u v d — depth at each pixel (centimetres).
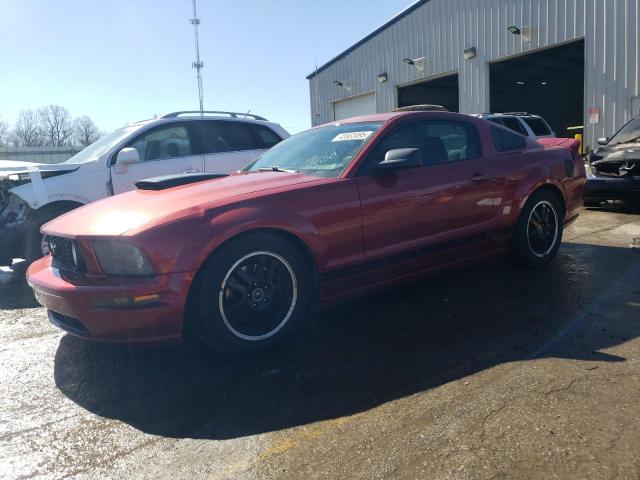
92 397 298
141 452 241
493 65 1855
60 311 317
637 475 203
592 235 687
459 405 262
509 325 369
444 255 421
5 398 302
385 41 1991
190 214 309
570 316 379
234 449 239
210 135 731
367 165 380
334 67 2245
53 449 247
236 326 322
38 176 593
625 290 433
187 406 282
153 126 685
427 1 1809
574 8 1389
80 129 5569
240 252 314
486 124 475
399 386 289
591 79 1361
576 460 213
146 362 340
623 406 251
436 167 416
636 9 1262
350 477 212
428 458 221
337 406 272
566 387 272
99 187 628
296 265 338
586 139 1381
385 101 2025
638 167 828
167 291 293
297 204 339
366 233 367
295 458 229
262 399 285
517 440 229
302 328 370
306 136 464
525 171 476
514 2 1538
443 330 368
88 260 310
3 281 608
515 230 480
